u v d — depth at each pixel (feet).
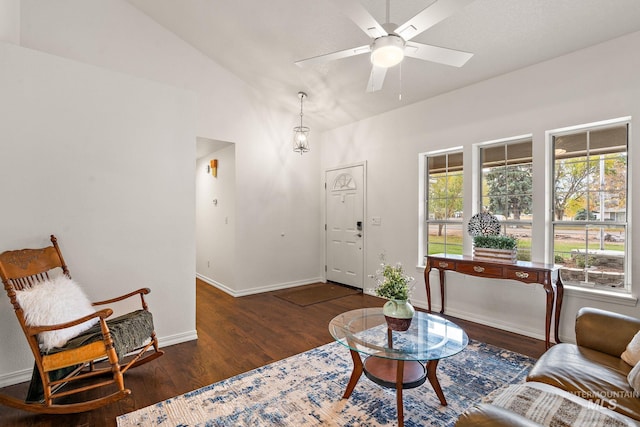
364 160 15.83
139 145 9.35
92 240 8.59
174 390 7.23
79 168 8.40
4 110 7.45
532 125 10.19
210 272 17.94
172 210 9.93
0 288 7.34
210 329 11.03
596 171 9.37
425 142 13.17
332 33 10.57
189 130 10.33
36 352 6.18
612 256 9.08
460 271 10.77
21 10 10.11
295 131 17.12
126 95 9.14
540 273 8.98
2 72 7.45
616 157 9.02
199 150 16.84
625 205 8.89
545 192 10.02
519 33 8.96
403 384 6.04
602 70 8.84
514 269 9.48
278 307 13.52
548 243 10.14
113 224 8.90
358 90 13.47
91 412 6.47
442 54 7.11
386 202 14.76
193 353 9.16
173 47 12.97
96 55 11.31
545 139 9.96
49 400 6.20
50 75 8.02
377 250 15.19
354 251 16.47
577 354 5.82
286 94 15.26
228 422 6.11
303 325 11.41
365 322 7.60
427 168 13.55
